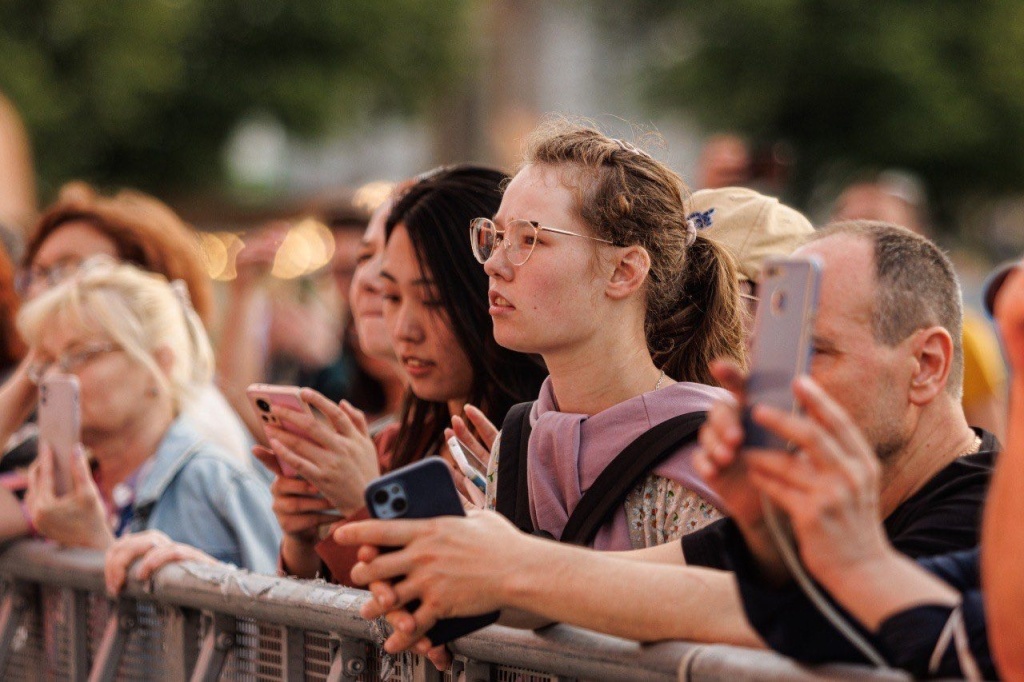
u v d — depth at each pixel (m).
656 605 4.69
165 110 47.97
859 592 3.95
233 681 6.70
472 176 7.62
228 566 6.79
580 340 5.95
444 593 4.80
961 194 49.22
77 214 10.96
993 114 48.28
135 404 8.83
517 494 6.17
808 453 3.85
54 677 8.19
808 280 3.96
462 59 56.19
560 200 5.91
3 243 12.48
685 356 6.45
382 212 8.94
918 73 46.81
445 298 7.39
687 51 50.75
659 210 6.09
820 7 47.34
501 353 7.43
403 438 7.97
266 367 15.86
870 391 4.91
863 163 47.50
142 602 7.31
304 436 6.71
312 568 7.36
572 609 4.75
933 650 3.94
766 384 4.02
